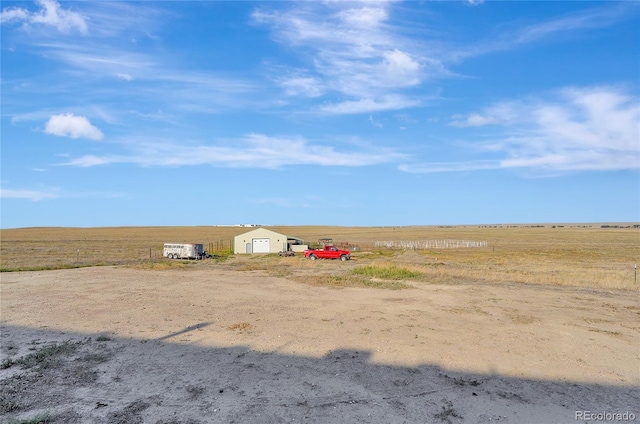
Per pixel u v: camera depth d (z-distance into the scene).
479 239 107.88
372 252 60.53
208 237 113.69
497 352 10.67
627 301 18.58
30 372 9.14
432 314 15.25
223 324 13.60
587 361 10.05
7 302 17.70
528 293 20.56
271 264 38.75
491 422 6.94
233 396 7.88
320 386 8.38
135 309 16.14
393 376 8.95
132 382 8.58
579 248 70.50
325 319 14.34
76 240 98.69
